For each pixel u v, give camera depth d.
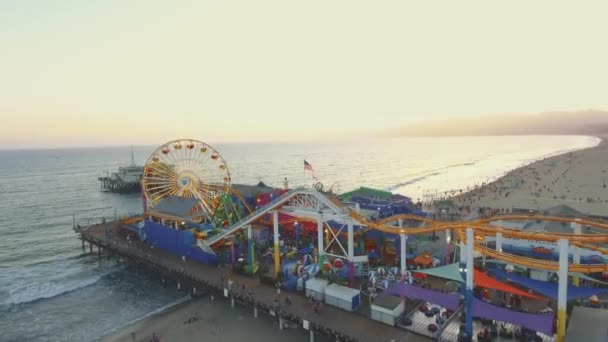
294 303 47.69
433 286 50.22
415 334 39.34
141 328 49.50
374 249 61.09
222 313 51.72
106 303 58.78
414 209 76.25
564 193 128.88
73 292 63.38
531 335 36.38
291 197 53.72
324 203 51.97
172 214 76.50
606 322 34.28
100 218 120.25
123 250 73.00
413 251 60.16
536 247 50.84
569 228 53.25
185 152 87.25
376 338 38.66
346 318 43.19
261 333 46.06
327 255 54.94
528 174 175.38
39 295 62.38
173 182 86.12
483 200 122.12
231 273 59.12
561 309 34.47
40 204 152.38
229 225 73.88
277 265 55.94
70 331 50.34
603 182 147.00
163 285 65.12
